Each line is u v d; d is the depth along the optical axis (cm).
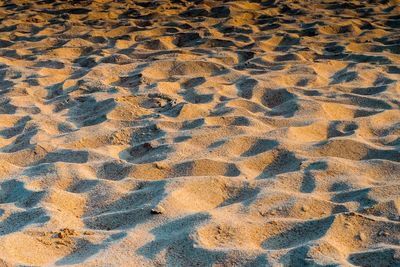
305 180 247
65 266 187
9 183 251
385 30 593
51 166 262
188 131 304
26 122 330
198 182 242
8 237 200
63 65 470
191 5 762
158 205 222
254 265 185
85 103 365
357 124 312
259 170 263
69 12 734
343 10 707
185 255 192
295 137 294
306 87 389
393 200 223
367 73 418
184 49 522
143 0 816
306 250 190
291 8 725
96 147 293
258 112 346
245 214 217
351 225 206
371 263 185
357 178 247
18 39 586
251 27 612
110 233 207
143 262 188
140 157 282
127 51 514
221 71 442
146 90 386
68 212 226
